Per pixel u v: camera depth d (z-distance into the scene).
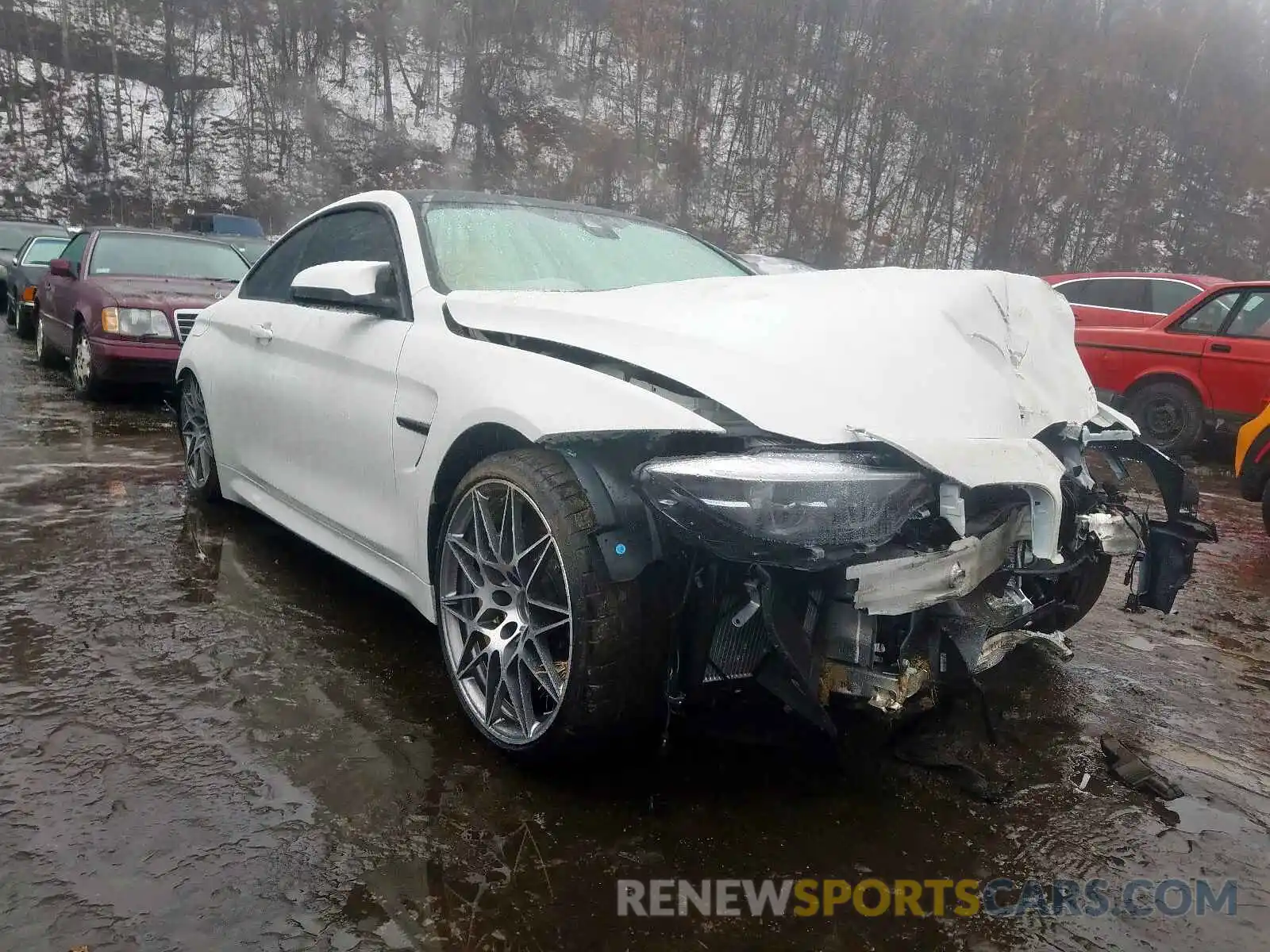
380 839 1.95
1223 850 2.12
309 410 3.17
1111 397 8.75
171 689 2.55
